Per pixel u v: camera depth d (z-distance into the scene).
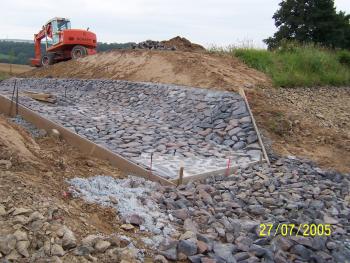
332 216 6.95
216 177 8.23
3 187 5.18
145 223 5.74
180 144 10.04
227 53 17.95
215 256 5.21
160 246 5.23
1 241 4.33
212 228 6.02
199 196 7.08
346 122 12.48
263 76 15.53
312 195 7.62
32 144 7.73
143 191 6.87
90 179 6.98
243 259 5.29
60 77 19.44
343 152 10.12
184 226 5.89
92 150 9.40
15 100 12.76
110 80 16.70
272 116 11.34
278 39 34.88
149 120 12.28
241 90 12.48
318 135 10.92
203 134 10.84
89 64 19.64
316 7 33.19
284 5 34.97
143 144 9.95
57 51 24.17
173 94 13.86
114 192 6.54
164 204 6.59
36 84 19.03
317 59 18.23
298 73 16.59
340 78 17.66
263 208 6.89
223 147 10.05
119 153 9.11
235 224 6.15
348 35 34.44
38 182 5.89
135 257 4.82
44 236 4.59
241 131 10.58
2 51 50.59
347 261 5.76
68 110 12.84
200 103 12.59
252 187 7.83
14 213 4.77
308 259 5.64
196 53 17.31
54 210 5.09
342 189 8.04
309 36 33.97
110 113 12.96
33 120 11.35
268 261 5.34
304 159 9.46
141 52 18.20
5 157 6.29
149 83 15.25
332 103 14.35
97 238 4.86
